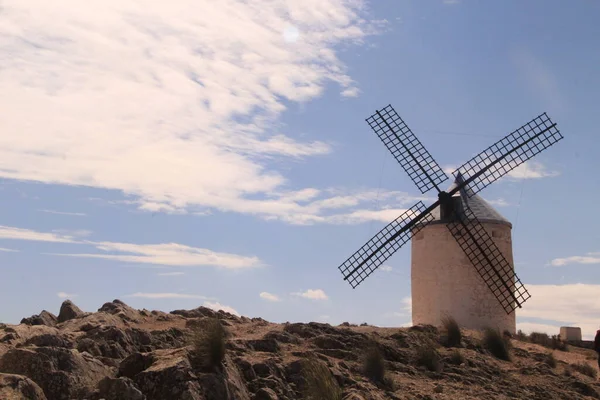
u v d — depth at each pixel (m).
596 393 23.34
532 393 22.14
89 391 15.51
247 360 18.53
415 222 34.50
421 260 34.38
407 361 23.22
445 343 26.38
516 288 33.75
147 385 15.58
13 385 14.30
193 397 15.27
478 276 33.38
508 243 34.38
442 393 20.41
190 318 25.11
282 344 21.72
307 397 17.30
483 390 21.39
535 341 33.09
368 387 19.36
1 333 18.64
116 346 18.58
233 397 16.17
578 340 35.06
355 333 24.23
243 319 26.84
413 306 34.62
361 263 34.62
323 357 20.81
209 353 16.72
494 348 26.62
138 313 24.92
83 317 22.11
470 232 33.22
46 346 16.75
